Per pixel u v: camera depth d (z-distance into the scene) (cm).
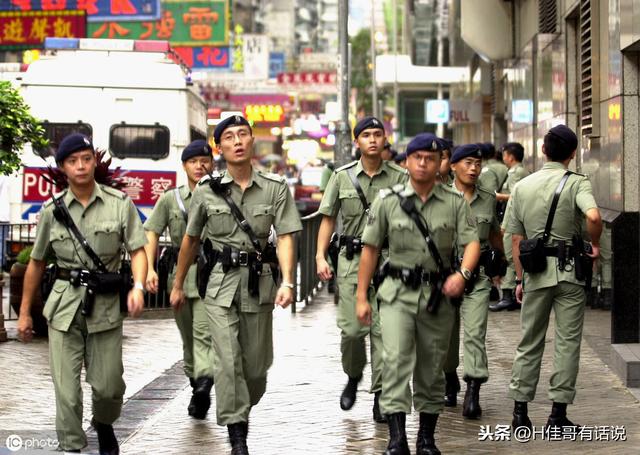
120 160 2006
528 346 963
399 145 6306
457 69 5119
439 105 4144
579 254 939
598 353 1331
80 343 849
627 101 1284
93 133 2005
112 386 848
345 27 2091
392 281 853
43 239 850
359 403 1109
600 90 1492
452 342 1059
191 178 1108
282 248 896
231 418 868
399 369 842
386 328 848
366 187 1035
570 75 1850
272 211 894
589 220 920
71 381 840
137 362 1363
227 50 4438
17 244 1955
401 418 839
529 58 2319
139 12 4072
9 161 1495
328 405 1098
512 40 2695
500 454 893
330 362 1345
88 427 1007
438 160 848
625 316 1247
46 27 3484
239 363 877
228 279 881
